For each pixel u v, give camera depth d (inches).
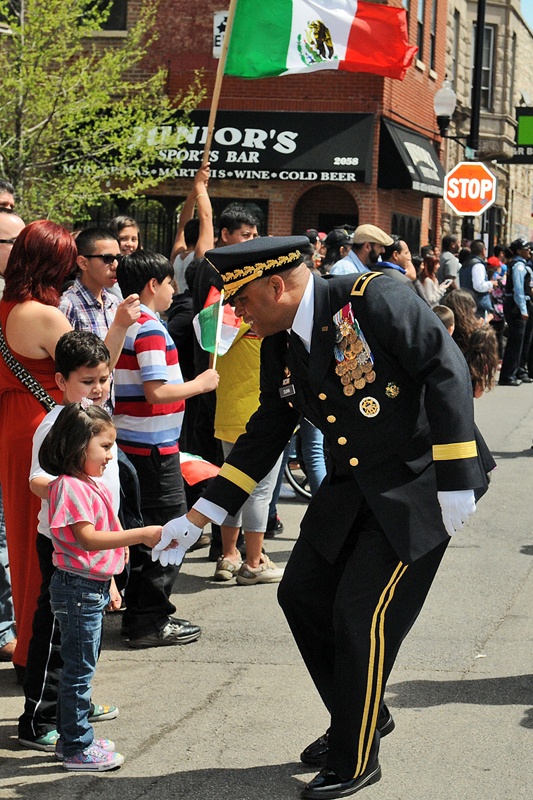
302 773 205.8
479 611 303.3
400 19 473.7
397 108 1039.0
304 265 191.8
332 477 199.0
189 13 991.6
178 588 329.7
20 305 229.0
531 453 555.5
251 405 326.6
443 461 183.2
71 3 765.9
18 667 246.2
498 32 1471.5
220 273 191.2
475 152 1023.6
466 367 188.1
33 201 778.2
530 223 1940.2
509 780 201.5
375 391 187.3
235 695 245.0
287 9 459.5
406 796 194.5
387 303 185.9
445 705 237.1
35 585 231.1
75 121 779.4
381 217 1021.8
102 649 277.6
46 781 201.9
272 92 994.1
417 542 187.3
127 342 272.4
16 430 228.8
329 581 201.3
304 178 973.8
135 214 1016.2
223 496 203.9
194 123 987.3
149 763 209.8
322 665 207.2
